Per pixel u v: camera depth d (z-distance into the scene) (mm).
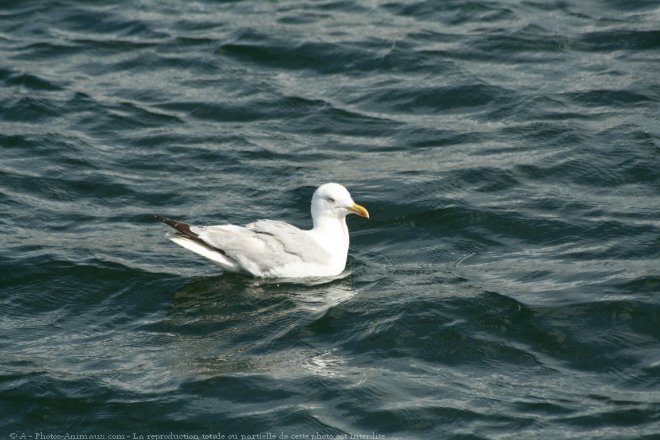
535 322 14492
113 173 19359
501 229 17344
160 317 14773
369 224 17719
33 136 20484
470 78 22484
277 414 12586
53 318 14836
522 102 21578
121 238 17125
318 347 14016
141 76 23109
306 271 15641
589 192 18484
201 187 18938
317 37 24281
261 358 13734
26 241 16859
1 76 22797
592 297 15031
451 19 25078
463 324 14469
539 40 23875
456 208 17859
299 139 20734
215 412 12664
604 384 13305
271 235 15547
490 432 12328
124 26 25125
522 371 13594
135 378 13297
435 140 20531
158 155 20062
